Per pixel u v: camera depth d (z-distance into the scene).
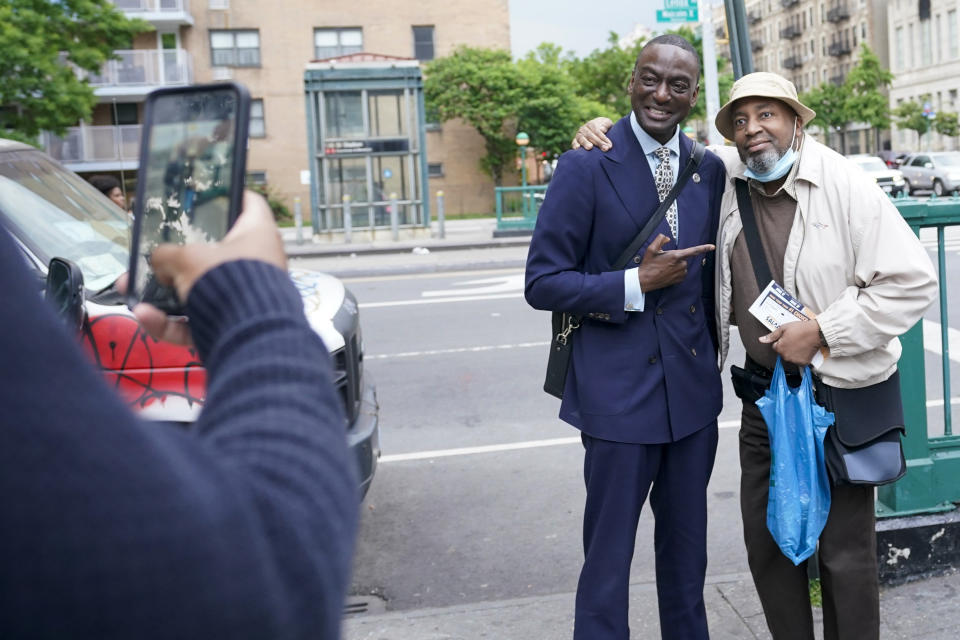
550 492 5.36
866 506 2.90
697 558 3.09
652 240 2.94
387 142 21.64
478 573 4.37
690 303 3.00
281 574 0.65
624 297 2.83
